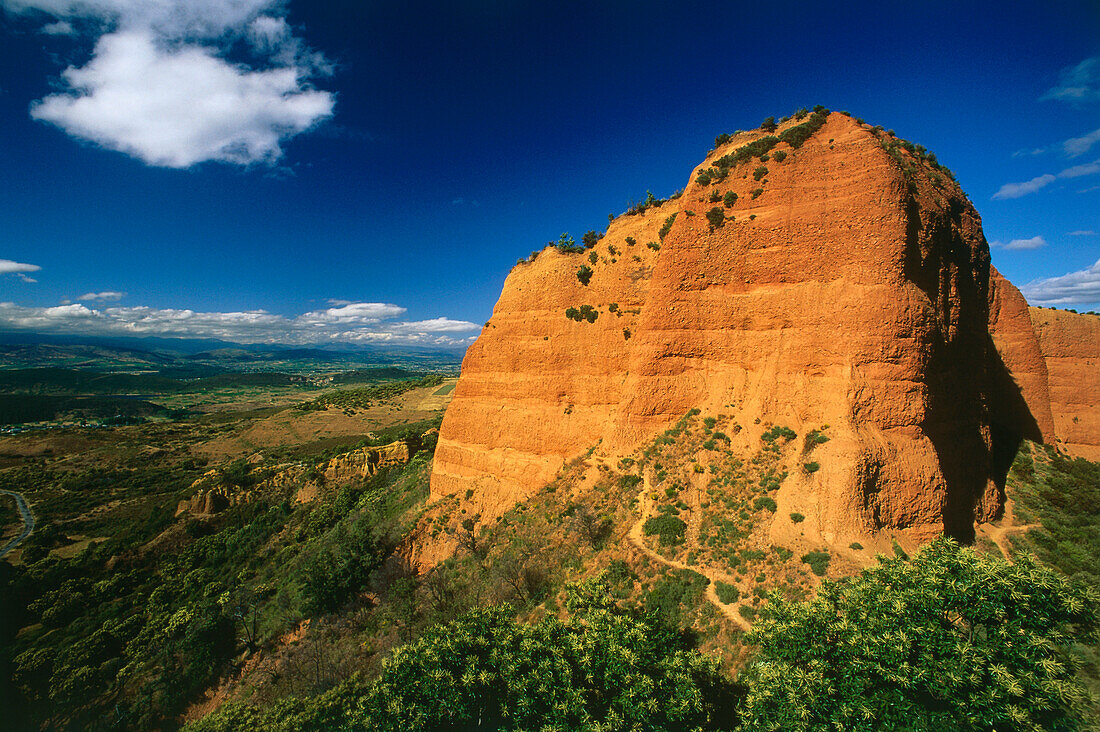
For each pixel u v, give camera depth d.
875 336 27.02
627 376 36.44
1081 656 17.83
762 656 17.52
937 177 34.81
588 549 29.20
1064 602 13.46
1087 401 41.81
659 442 32.94
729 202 34.00
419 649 19.50
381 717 18.59
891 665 14.26
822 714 14.39
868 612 15.84
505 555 32.78
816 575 22.38
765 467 28.33
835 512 24.34
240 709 28.12
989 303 40.12
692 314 34.22
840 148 30.75
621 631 18.52
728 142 37.97
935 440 27.45
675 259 34.78
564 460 39.03
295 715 25.00
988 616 13.98
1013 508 31.30
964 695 13.36
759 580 23.28
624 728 16.98
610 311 39.38
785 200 32.06
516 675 17.97
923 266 28.91
